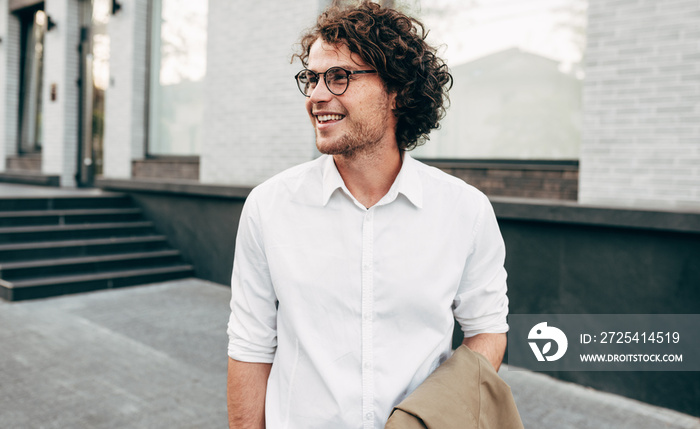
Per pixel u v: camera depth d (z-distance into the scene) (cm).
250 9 622
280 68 597
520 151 462
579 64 429
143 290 616
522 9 457
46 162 988
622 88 370
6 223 632
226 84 653
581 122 430
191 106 746
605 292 366
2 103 1063
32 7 1024
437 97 124
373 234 114
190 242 688
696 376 333
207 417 316
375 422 111
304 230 116
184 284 651
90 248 646
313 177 118
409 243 114
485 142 481
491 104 476
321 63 110
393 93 115
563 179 422
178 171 739
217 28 659
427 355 114
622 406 347
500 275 124
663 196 357
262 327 121
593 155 385
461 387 108
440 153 507
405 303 113
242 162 640
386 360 113
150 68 797
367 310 113
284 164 600
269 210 118
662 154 356
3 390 340
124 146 802
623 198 373
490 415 110
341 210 115
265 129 616
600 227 366
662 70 353
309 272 114
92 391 345
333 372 112
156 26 788
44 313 510
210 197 660
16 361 388
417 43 117
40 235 633
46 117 986
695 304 331
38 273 583
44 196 686
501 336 125
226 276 646
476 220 119
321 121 111
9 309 518
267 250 117
